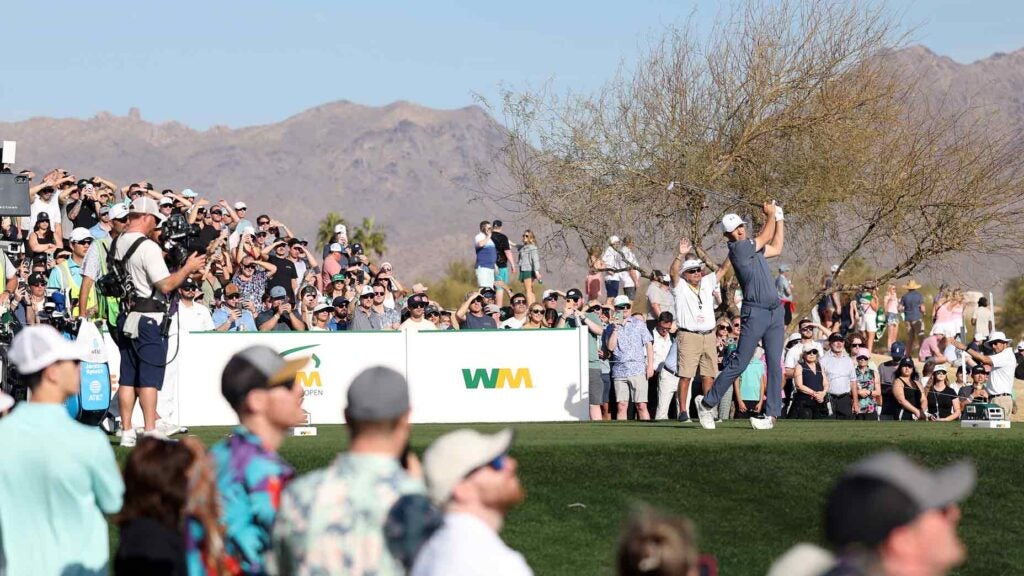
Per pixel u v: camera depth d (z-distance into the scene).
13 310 29.92
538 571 19.48
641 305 69.94
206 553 10.62
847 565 6.46
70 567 11.85
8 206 30.08
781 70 52.12
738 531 20.81
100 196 40.78
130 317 21.34
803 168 51.50
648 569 7.68
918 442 22.67
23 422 12.00
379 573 9.41
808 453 22.39
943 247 50.47
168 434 23.39
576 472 21.61
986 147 50.75
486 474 9.49
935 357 40.56
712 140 52.16
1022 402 52.00
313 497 9.62
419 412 32.25
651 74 52.59
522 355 32.78
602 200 51.69
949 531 6.56
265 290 42.44
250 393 10.97
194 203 45.09
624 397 35.44
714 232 53.12
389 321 36.06
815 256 52.59
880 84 52.09
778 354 25.83
